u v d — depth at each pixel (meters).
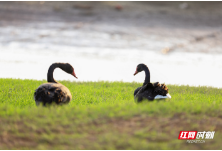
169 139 8.77
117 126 9.66
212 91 18.72
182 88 19.81
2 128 9.46
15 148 8.25
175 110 11.15
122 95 17.45
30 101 14.98
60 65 14.09
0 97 15.35
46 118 10.38
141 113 10.80
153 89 12.52
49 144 8.54
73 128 9.52
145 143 8.32
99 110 11.25
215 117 10.89
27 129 9.48
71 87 19.48
